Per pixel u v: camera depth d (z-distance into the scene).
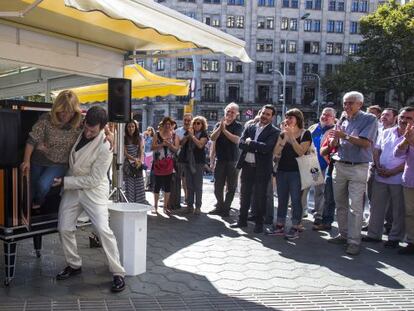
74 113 4.37
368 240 6.59
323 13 66.12
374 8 67.44
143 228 4.85
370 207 6.63
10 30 5.66
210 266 5.21
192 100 18.33
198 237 6.61
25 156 4.27
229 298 4.23
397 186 6.14
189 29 5.20
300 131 6.55
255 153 6.86
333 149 6.79
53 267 4.96
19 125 4.28
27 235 4.39
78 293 4.21
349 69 51.19
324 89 61.88
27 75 9.19
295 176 6.62
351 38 67.19
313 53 66.38
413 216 5.86
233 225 7.33
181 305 4.03
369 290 4.55
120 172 5.91
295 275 4.97
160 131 8.35
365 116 5.89
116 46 6.88
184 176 8.98
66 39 6.29
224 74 63.94
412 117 6.09
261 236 6.76
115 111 5.67
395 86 50.03
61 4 4.78
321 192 7.32
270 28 65.00
